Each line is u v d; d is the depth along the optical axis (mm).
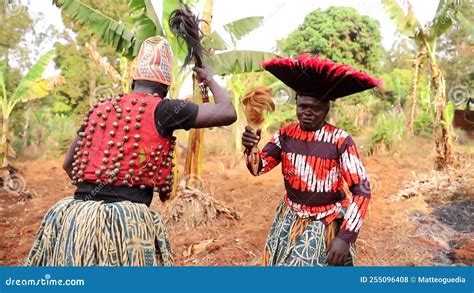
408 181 5750
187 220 4531
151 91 2227
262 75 6391
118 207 2059
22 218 4918
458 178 5727
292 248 2566
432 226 4547
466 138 7012
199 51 2359
